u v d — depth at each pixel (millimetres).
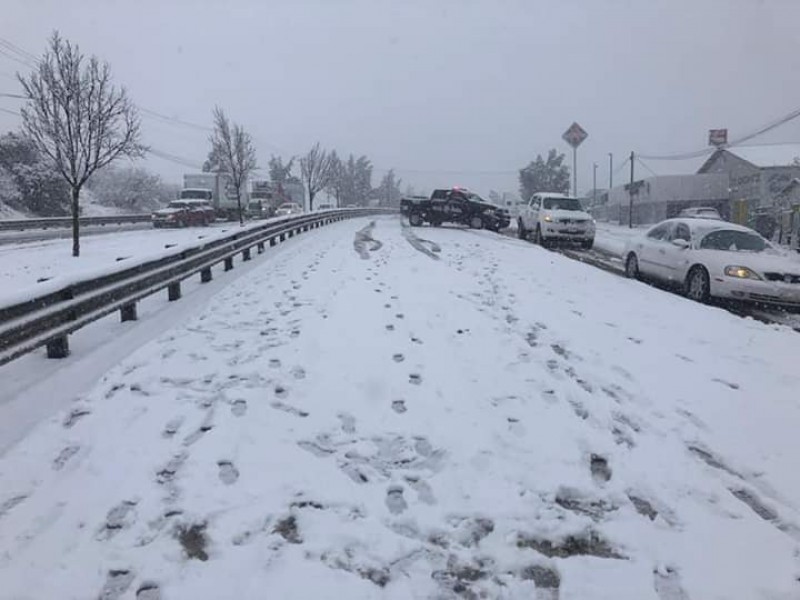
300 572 3318
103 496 3986
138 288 8656
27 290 5883
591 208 76188
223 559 3404
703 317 9633
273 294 10609
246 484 4160
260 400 5547
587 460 4652
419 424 5172
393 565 3422
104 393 5695
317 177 56469
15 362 6566
